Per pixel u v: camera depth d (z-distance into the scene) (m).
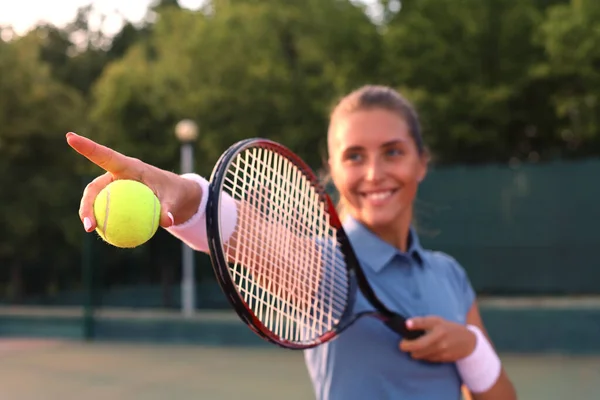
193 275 8.63
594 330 6.48
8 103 15.02
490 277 7.00
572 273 6.81
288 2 15.11
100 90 16.31
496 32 13.20
